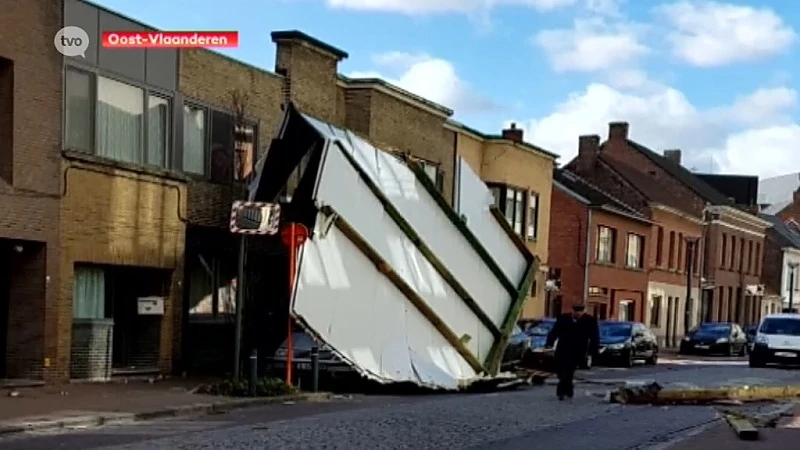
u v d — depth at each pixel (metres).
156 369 19.36
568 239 45.31
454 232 21.62
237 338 16.86
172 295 19.61
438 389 19.50
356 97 26.39
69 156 17.05
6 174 16.05
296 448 11.08
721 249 63.38
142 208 18.77
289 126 19.39
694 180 65.19
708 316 62.22
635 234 50.91
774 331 33.03
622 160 61.97
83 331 17.69
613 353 31.95
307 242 17.69
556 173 48.88
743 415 15.84
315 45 24.22
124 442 11.39
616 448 12.06
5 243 16.58
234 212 16.66
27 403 14.25
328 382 19.47
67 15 17.19
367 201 19.00
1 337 16.80
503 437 12.64
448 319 21.27
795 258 78.06
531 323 32.09
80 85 17.66
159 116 19.67
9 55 15.94
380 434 12.47
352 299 18.61
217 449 10.87
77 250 17.30
